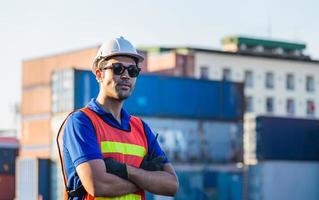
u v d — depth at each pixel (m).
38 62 76.38
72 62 73.56
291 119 57.78
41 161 48.31
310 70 107.44
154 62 85.44
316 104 107.69
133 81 6.06
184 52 96.94
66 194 5.95
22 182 49.28
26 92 76.62
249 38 109.12
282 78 104.69
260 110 102.56
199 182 51.84
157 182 5.93
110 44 6.03
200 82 52.06
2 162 69.50
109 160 5.84
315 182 57.69
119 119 6.07
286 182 56.59
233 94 53.19
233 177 53.06
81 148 5.83
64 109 48.19
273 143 57.12
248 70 100.81
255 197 55.44
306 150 57.88
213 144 52.47
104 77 6.02
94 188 5.75
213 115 52.53
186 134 51.56
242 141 53.22
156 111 50.50
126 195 5.86
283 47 110.38
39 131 70.00
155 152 6.17
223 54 98.06
